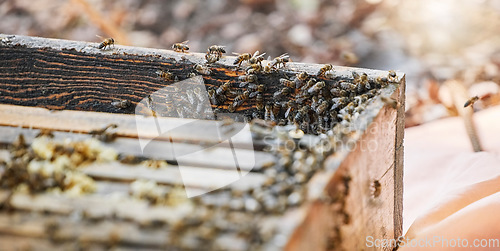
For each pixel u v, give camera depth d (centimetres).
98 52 139
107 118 132
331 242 122
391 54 209
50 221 119
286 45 218
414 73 194
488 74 189
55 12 239
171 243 117
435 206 138
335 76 135
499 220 133
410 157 153
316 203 119
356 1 239
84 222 119
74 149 126
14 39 140
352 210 125
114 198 121
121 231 118
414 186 147
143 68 139
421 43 214
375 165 128
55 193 121
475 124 158
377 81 132
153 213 119
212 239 117
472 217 133
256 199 120
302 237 118
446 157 151
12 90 141
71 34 223
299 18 233
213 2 248
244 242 116
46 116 132
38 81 141
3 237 119
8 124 131
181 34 229
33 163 125
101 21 214
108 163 125
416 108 174
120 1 247
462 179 143
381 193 131
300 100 136
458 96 167
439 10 235
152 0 250
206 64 138
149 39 225
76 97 140
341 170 122
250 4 243
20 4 245
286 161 122
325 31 225
